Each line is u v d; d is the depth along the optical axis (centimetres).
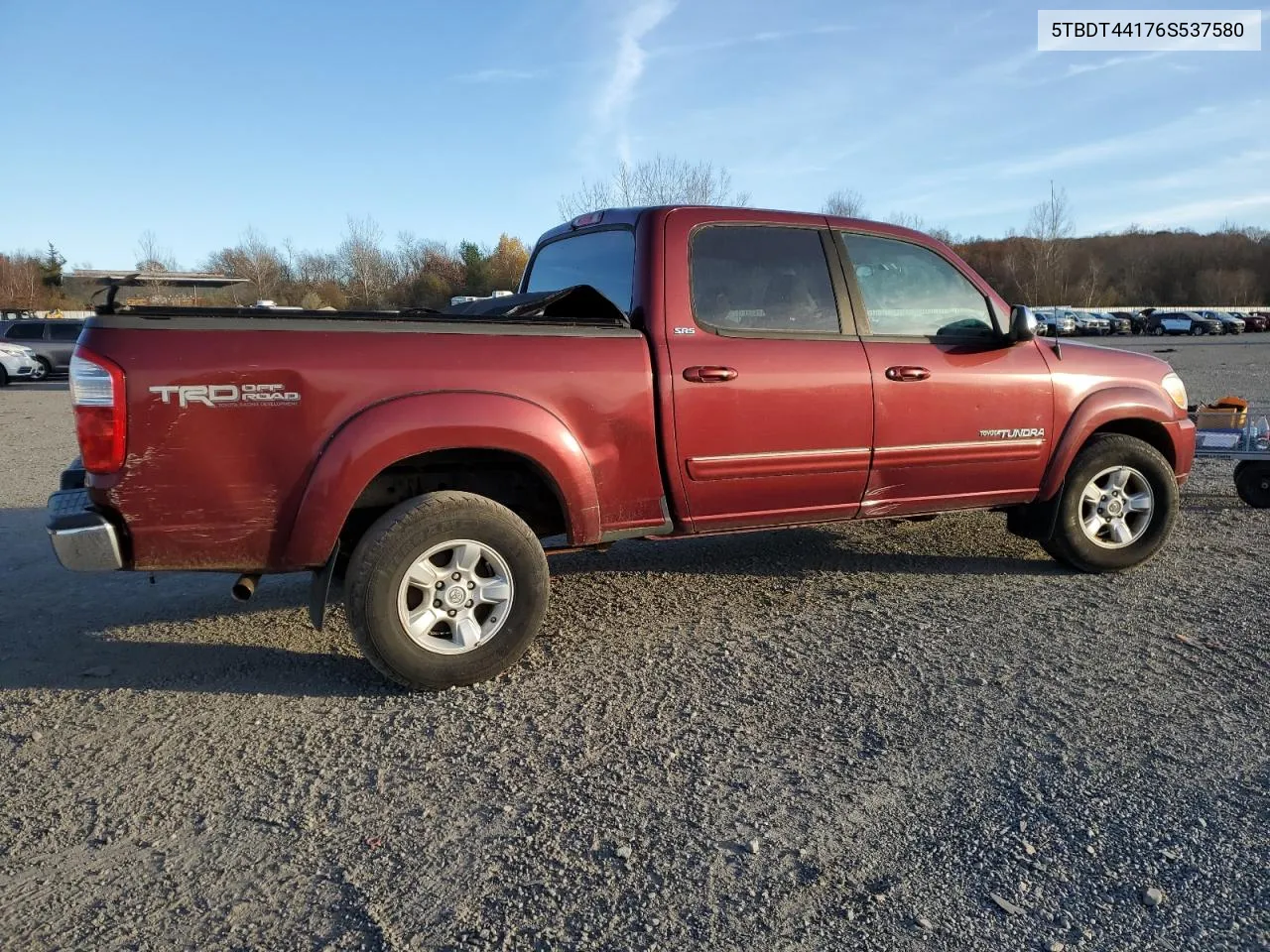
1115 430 517
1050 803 264
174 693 353
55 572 529
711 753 298
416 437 331
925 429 439
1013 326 448
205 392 310
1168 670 358
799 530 607
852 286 434
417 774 288
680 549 560
